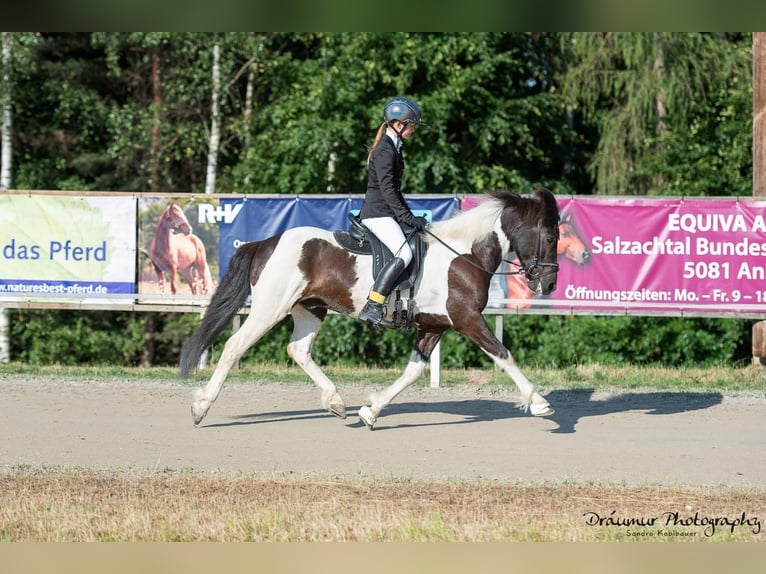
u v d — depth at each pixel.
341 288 9.84
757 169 15.74
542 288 9.93
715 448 9.58
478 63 24.36
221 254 14.95
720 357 18.62
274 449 9.30
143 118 25.12
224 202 14.91
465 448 9.46
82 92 26.12
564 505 7.35
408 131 9.75
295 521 6.80
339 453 9.16
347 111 23.62
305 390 13.24
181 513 6.93
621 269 14.52
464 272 9.83
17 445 9.33
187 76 25.30
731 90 23.67
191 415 11.09
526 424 10.84
